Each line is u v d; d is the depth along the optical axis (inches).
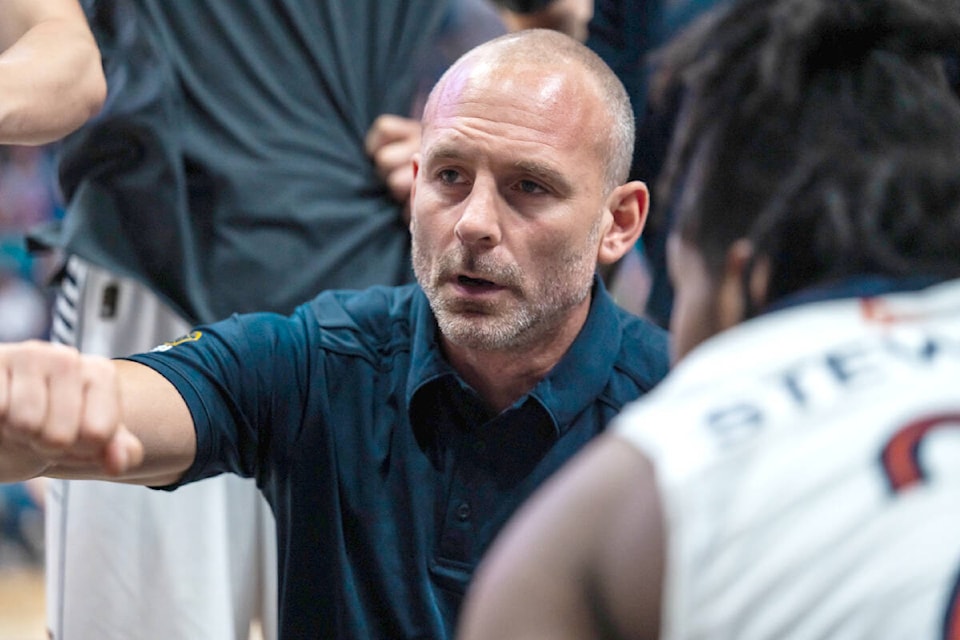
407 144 204.5
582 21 242.4
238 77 197.2
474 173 139.7
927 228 78.1
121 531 191.2
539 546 73.6
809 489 69.2
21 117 156.0
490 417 148.9
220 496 193.6
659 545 69.6
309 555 146.8
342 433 148.5
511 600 73.0
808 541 67.8
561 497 74.8
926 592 65.8
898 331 75.7
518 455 146.0
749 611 67.1
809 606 66.6
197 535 191.9
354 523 146.6
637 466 72.4
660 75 91.7
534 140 138.2
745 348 77.1
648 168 162.9
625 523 71.1
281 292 193.8
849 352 74.9
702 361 78.0
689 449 71.4
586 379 147.1
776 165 80.4
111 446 111.3
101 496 191.3
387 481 147.0
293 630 146.9
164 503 191.2
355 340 152.2
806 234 78.7
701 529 68.8
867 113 80.1
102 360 113.7
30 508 477.1
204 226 193.6
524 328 141.5
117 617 191.2
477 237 137.6
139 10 193.2
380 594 144.9
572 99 141.2
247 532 197.9
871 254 78.0
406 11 209.2
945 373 73.4
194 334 147.6
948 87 86.2
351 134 204.4
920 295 77.6
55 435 109.0
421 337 148.9
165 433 134.3
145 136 190.5
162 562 191.0
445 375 145.3
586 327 148.8
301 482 147.7
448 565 144.6
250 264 193.3
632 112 151.7
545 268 140.8
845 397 72.6
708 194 82.7
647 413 75.5
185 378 138.6
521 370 146.3
